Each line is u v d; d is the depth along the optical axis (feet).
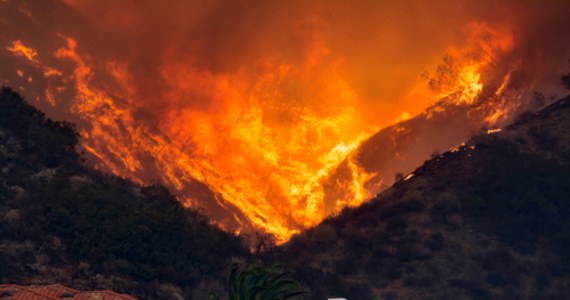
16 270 552.82
